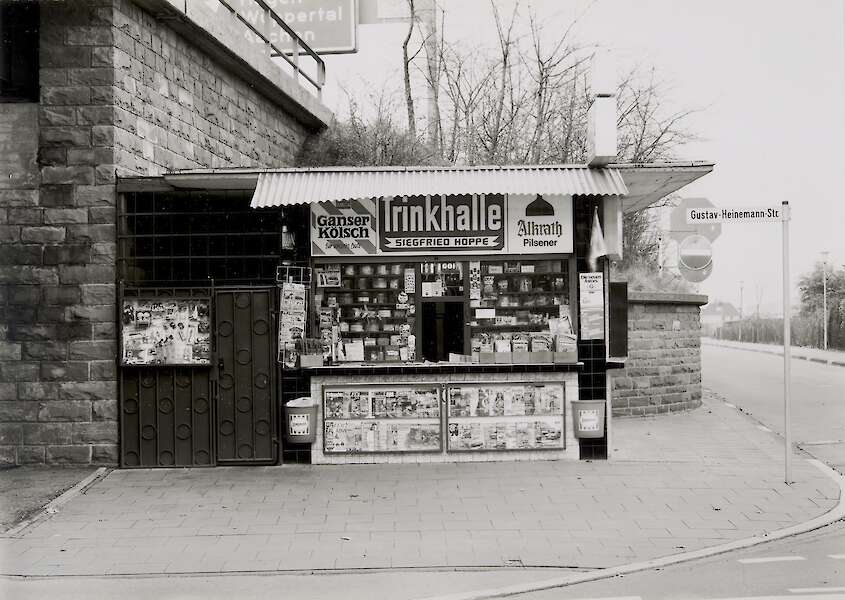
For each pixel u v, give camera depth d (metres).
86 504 9.61
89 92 11.30
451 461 11.50
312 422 11.33
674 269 26.33
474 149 23.95
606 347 11.64
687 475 10.78
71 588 6.99
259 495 9.95
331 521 8.88
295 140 18.69
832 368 30.97
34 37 11.41
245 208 11.62
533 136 23.69
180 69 13.24
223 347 11.48
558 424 11.56
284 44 24.69
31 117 11.39
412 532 8.47
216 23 13.47
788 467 10.35
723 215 10.48
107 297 11.35
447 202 11.79
